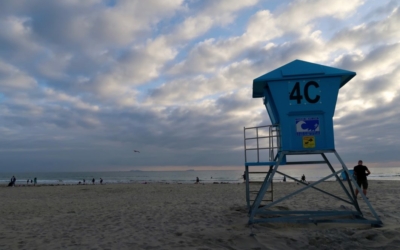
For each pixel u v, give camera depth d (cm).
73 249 504
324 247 463
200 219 736
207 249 471
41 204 1173
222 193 1504
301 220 591
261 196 615
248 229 593
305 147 610
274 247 471
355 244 466
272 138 671
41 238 586
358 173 1000
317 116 616
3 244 545
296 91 625
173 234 585
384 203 916
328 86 620
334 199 1074
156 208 967
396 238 466
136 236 579
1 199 1448
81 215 866
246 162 689
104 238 573
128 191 1816
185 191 1706
